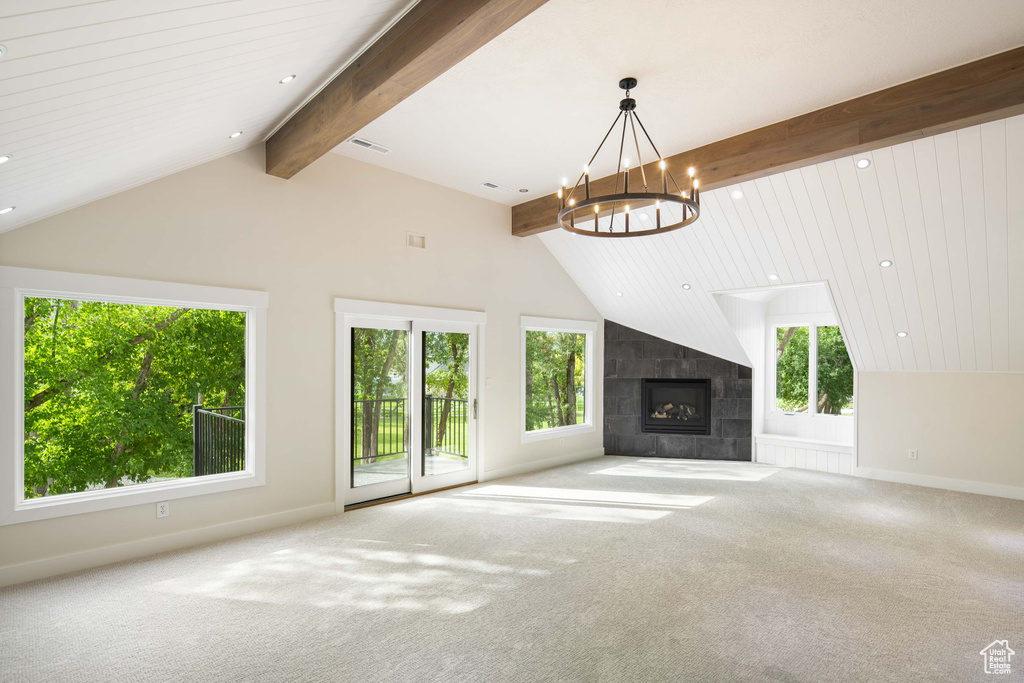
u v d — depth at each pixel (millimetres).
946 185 4359
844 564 3783
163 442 6855
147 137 3020
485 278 6438
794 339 7867
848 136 3840
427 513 5031
